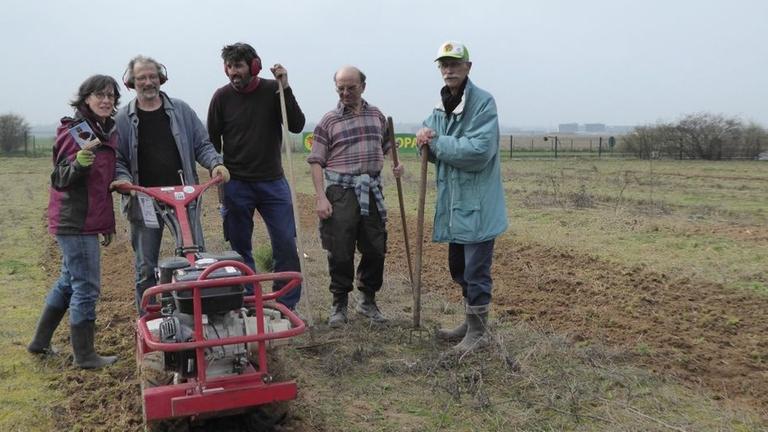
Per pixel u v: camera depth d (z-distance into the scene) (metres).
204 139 5.33
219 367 3.83
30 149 46.97
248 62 5.39
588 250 9.34
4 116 43.12
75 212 4.74
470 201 5.05
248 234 5.85
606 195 16.03
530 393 4.45
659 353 5.17
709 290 7.09
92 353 5.06
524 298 6.88
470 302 5.20
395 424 4.07
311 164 5.83
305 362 5.10
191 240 4.25
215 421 4.02
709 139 31.98
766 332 5.73
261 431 3.92
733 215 12.63
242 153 5.61
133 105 5.08
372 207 5.89
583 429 3.96
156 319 4.19
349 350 5.29
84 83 4.63
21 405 4.43
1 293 7.21
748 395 4.45
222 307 3.71
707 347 5.35
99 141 4.48
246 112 5.57
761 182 19.67
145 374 3.91
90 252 4.84
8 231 11.53
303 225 11.83
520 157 35.44
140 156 5.11
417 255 5.66
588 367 4.85
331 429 4.01
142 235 5.07
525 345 5.28
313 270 8.05
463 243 5.11
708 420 4.06
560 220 12.04
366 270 6.03
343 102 5.75
